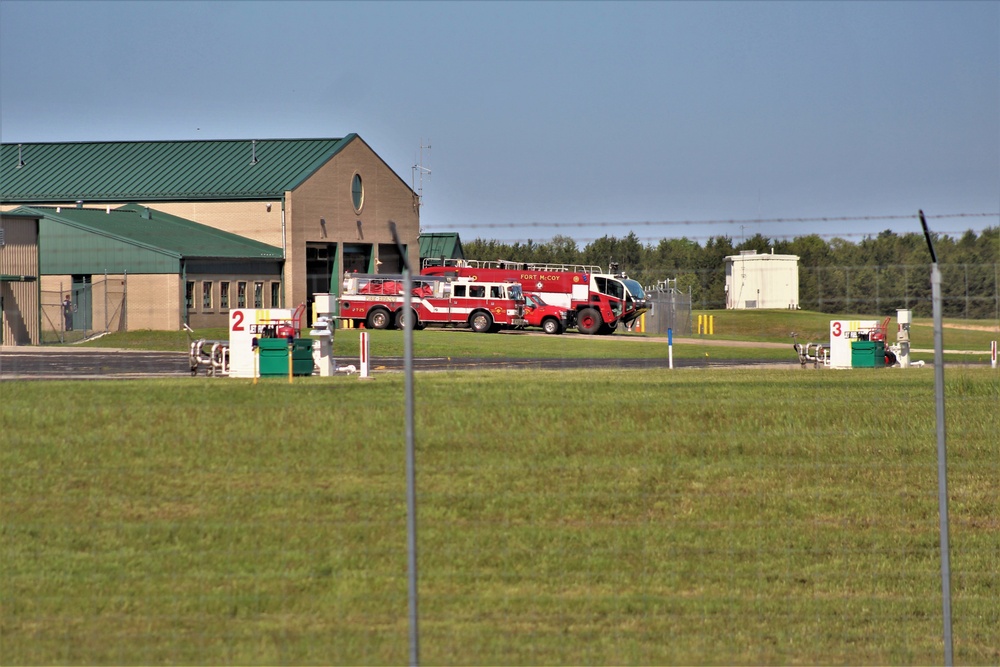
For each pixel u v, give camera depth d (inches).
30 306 5807.1
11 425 2138.3
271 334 3513.8
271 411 2208.4
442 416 2206.0
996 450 2299.5
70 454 2025.1
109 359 4116.6
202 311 6742.1
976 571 1852.9
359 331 6781.5
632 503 1967.3
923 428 2379.4
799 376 2861.7
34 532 1776.6
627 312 7760.8
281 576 1659.7
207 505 1866.4
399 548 1766.7
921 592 1775.3
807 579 1790.1
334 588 1630.2
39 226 6023.6
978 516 2054.6
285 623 1507.1
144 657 1375.5
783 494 2055.9
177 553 1728.6
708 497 2020.2
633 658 1439.5
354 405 2239.2
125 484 1927.9
